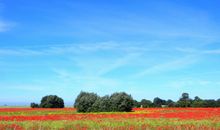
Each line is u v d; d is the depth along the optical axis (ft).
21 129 84.33
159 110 200.75
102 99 200.95
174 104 280.10
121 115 140.05
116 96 200.75
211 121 104.99
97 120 110.01
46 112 192.24
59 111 204.95
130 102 199.52
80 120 109.91
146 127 89.61
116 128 87.76
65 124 93.86
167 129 88.07
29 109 220.43
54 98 266.77
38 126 88.74
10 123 94.68
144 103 283.79
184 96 275.39
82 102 198.59
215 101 268.00
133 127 89.30
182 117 123.54
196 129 86.89
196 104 266.36
